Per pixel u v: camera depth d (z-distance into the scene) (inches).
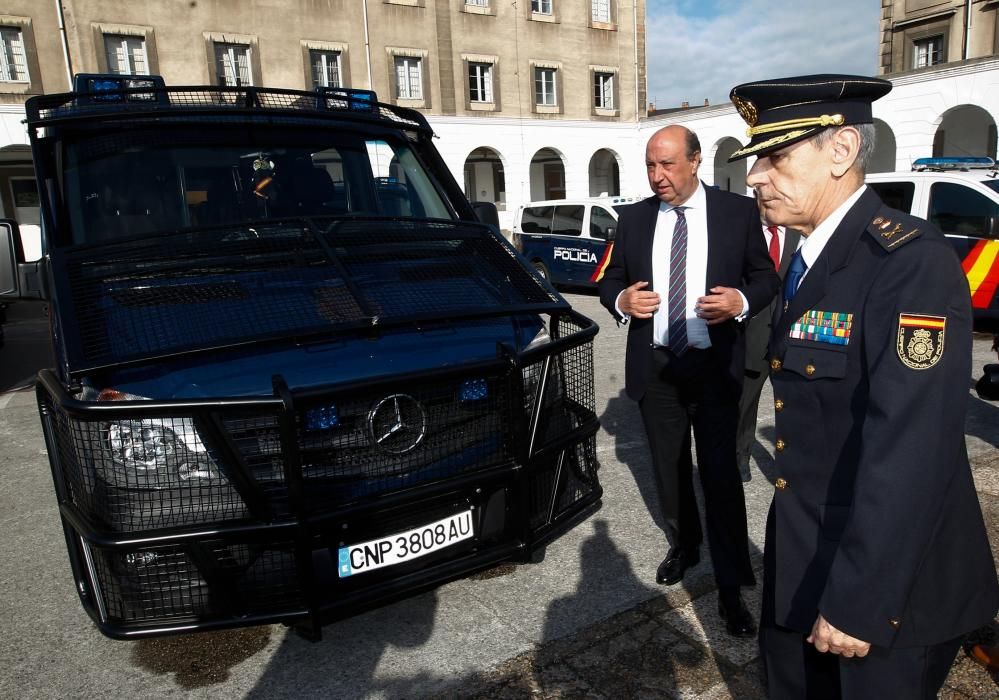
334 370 102.3
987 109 629.9
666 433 121.4
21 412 278.8
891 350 53.6
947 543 57.9
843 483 59.8
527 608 122.0
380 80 856.3
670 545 141.2
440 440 105.0
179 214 141.0
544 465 114.7
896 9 856.9
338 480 98.5
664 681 101.2
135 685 106.9
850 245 59.2
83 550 104.3
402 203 161.5
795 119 60.1
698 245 117.0
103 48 717.9
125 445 92.6
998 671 98.7
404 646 113.0
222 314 106.0
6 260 137.3
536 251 546.6
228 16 768.9
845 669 60.2
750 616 112.2
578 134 995.3
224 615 95.3
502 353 107.7
